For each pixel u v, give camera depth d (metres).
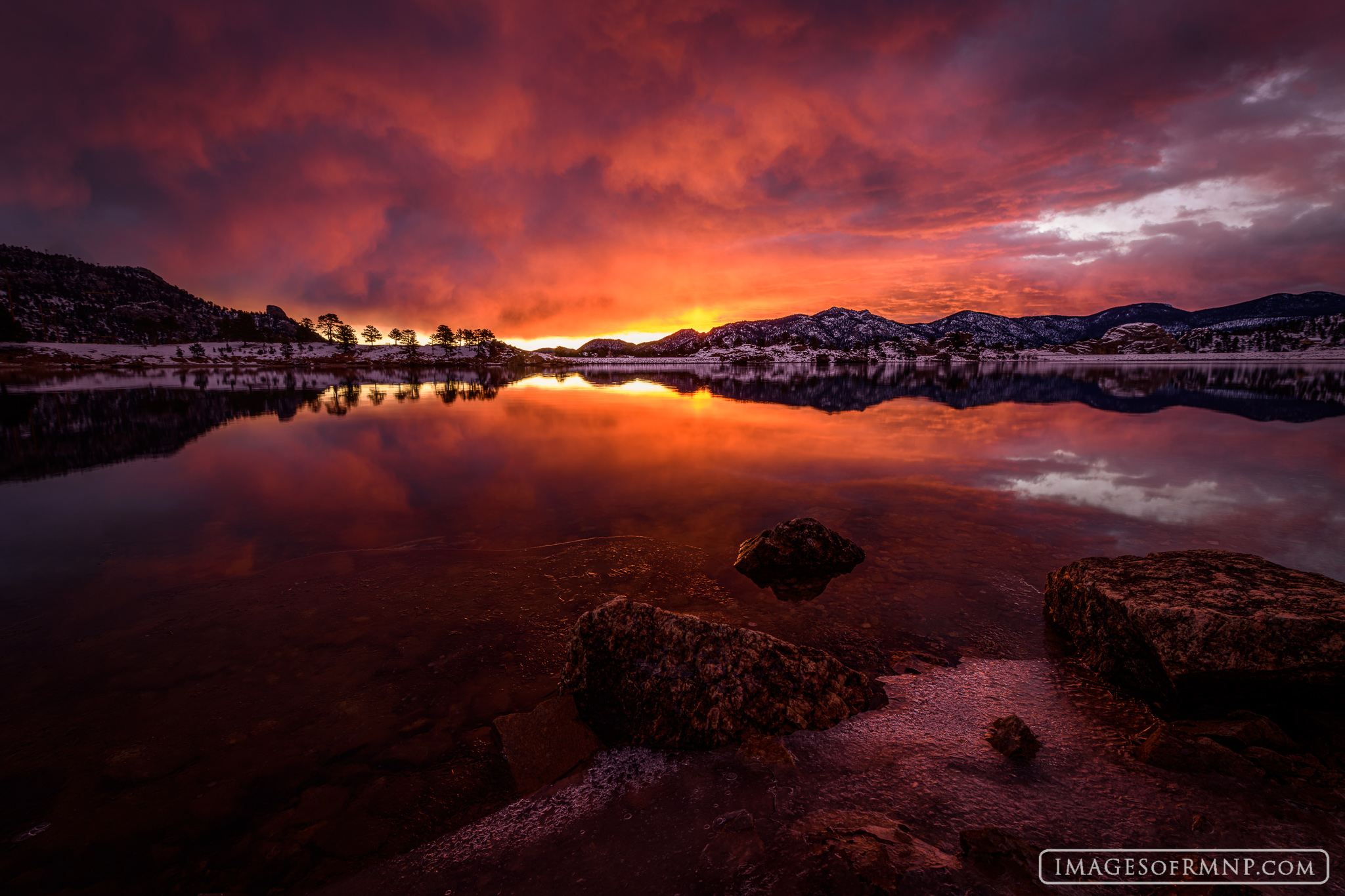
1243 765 3.36
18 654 5.35
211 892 2.98
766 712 4.14
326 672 5.04
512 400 35.84
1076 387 43.69
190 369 89.69
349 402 34.88
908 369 107.88
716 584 6.94
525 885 2.88
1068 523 8.95
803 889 2.59
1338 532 8.27
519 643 5.57
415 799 3.60
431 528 9.24
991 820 3.07
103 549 8.28
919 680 4.84
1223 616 4.13
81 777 3.76
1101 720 4.18
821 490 11.33
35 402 33.81
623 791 3.60
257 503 10.86
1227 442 16.33
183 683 4.86
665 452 15.82
